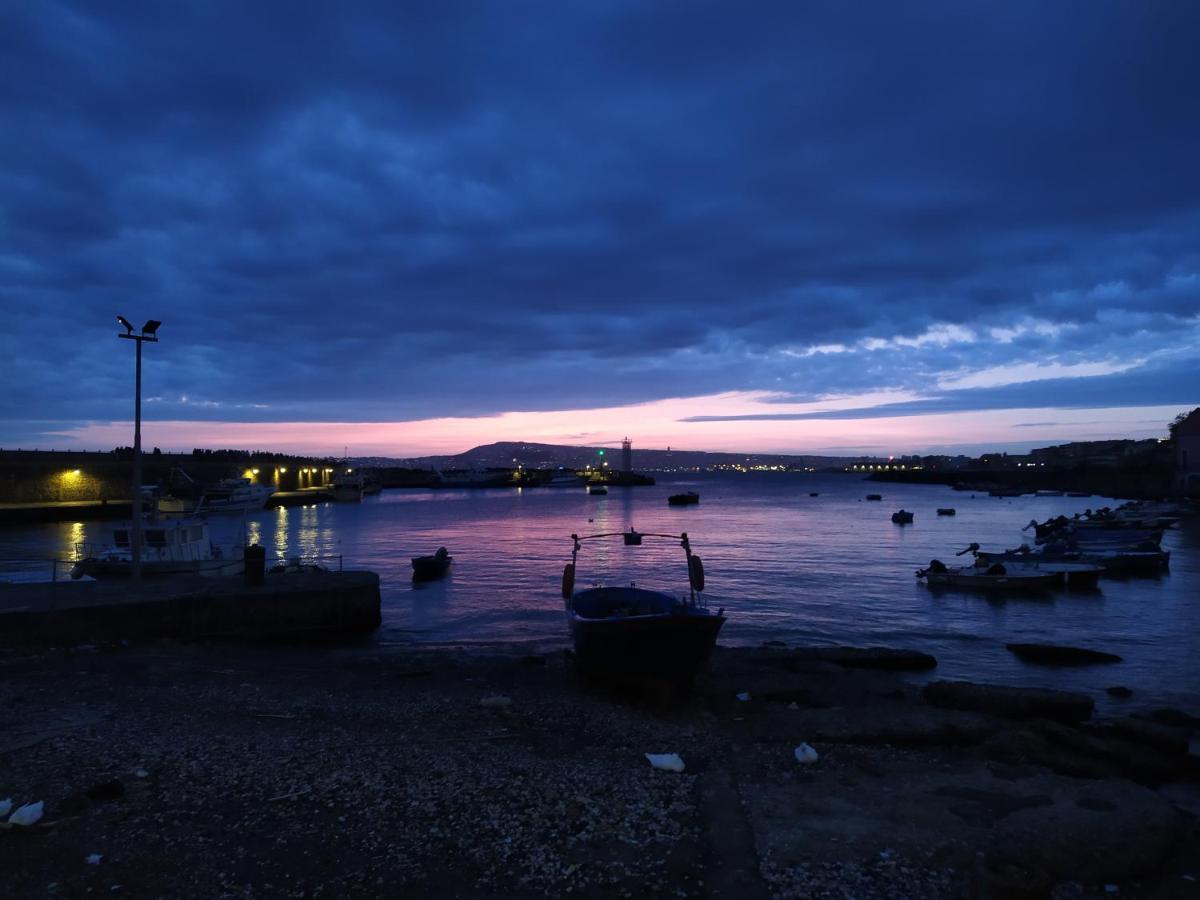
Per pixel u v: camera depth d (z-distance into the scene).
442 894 6.04
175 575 27.38
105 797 7.94
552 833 7.20
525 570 40.47
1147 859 6.46
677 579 36.50
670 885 6.20
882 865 6.49
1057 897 6.06
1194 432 106.44
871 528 72.88
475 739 10.73
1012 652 20.19
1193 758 10.90
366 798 8.09
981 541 57.97
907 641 22.12
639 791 8.37
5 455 83.69
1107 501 120.00
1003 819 7.32
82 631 19.19
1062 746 10.90
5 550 54.16
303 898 5.95
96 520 80.19
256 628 21.53
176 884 6.12
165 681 14.39
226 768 8.98
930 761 9.77
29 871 6.29
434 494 188.12
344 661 18.31
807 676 16.25
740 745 10.58
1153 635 23.16
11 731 10.36
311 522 85.44
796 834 7.11
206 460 122.50
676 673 14.13
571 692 14.88
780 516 94.38
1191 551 48.88
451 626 24.83
